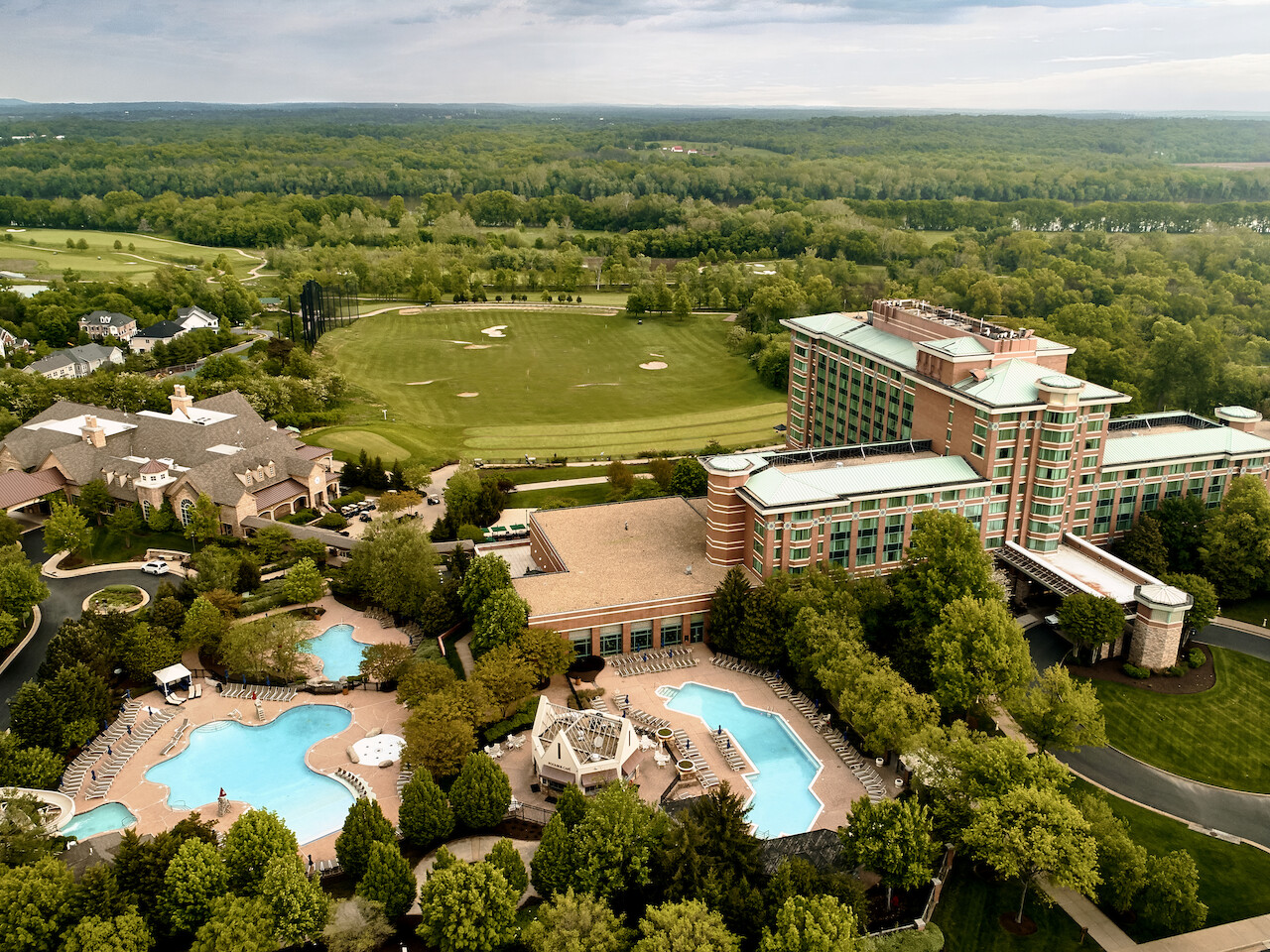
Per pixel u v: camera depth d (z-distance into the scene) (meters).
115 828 95.81
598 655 127.69
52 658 111.69
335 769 105.06
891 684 103.69
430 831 91.88
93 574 148.12
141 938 76.50
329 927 78.50
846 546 135.88
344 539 154.38
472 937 77.50
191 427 175.75
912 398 160.50
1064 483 141.12
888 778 104.38
